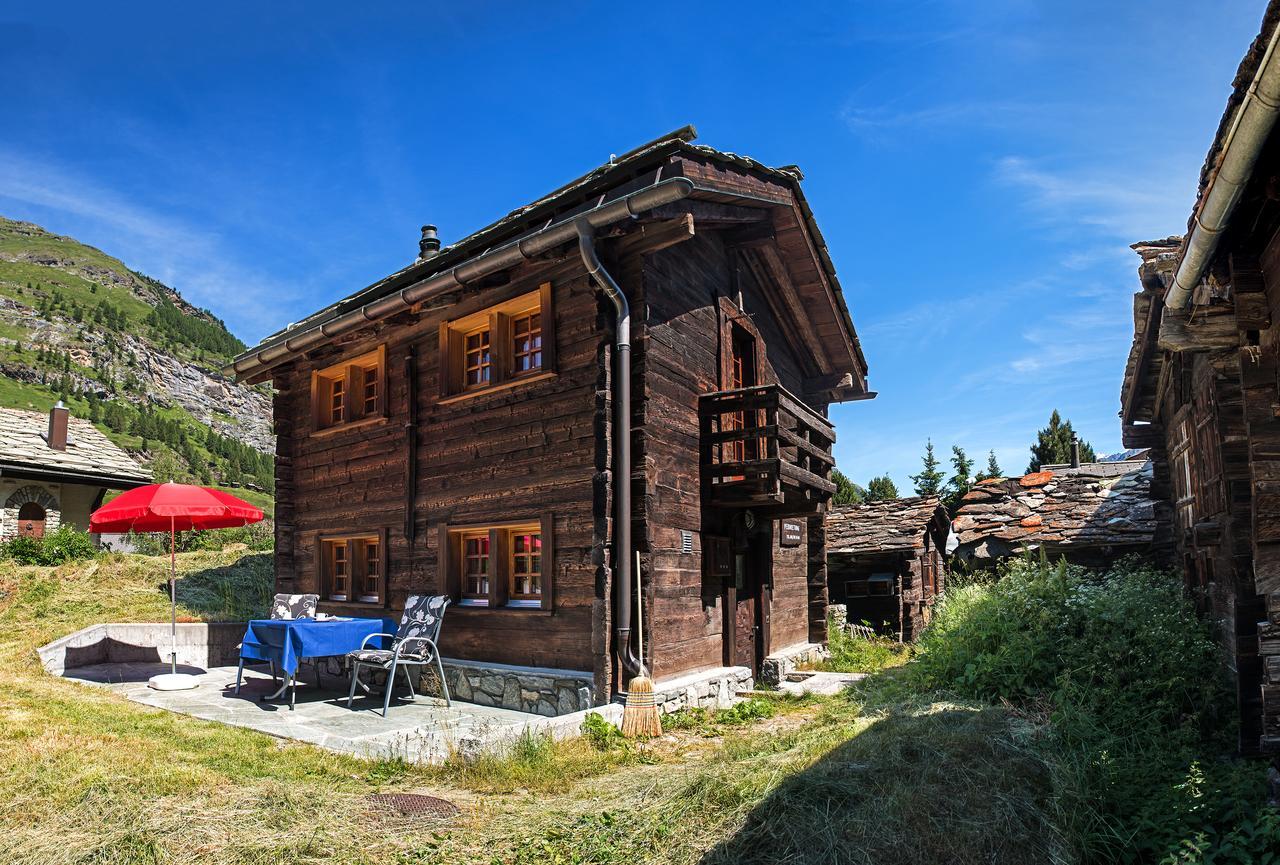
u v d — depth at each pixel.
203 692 8.35
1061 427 26.66
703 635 8.65
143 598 11.91
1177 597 7.70
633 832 4.05
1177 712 5.93
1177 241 7.41
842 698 7.96
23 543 16.52
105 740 5.38
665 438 8.02
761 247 10.20
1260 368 4.49
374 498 9.97
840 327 11.84
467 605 8.68
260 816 4.10
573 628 7.68
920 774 4.43
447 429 9.16
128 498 8.55
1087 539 11.89
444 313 9.25
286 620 7.99
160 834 3.79
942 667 7.32
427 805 4.48
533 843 3.96
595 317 7.87
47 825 3.85
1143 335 8.23
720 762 5.12
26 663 8.61
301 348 10.31
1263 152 3.85
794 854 3.77
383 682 9.05
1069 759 4.74
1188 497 8.35
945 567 17.41
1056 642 6.94
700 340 8.95
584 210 7.50
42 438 22.80
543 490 8.07
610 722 6.65
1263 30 3.24
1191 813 4.16
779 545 11.20
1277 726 4.19
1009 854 3.77
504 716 7.40
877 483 30.42
